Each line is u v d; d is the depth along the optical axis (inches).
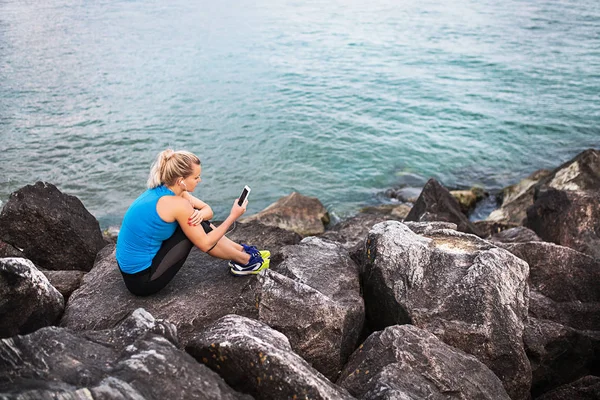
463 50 1211.2
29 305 176.9
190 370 128.3
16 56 1103.6
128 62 1089.4
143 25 1502.2
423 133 746.8
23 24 1464.1
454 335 185.3
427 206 397.7
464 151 690.8
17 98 834.8
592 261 243.4
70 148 651.5
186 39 1331.2
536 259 248.5
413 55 1183.6
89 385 118.1
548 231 353.1
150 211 174.9
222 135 722.8
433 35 1374.3
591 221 339.9
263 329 157.9
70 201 268.8
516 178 617.9
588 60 1102.4
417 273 203.6
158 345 134.1
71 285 216.8
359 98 898.1
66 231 253.8
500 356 183.5
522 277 205.9
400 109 842.8
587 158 471.5
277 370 135.6
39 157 621.0
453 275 202.5
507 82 975.0
